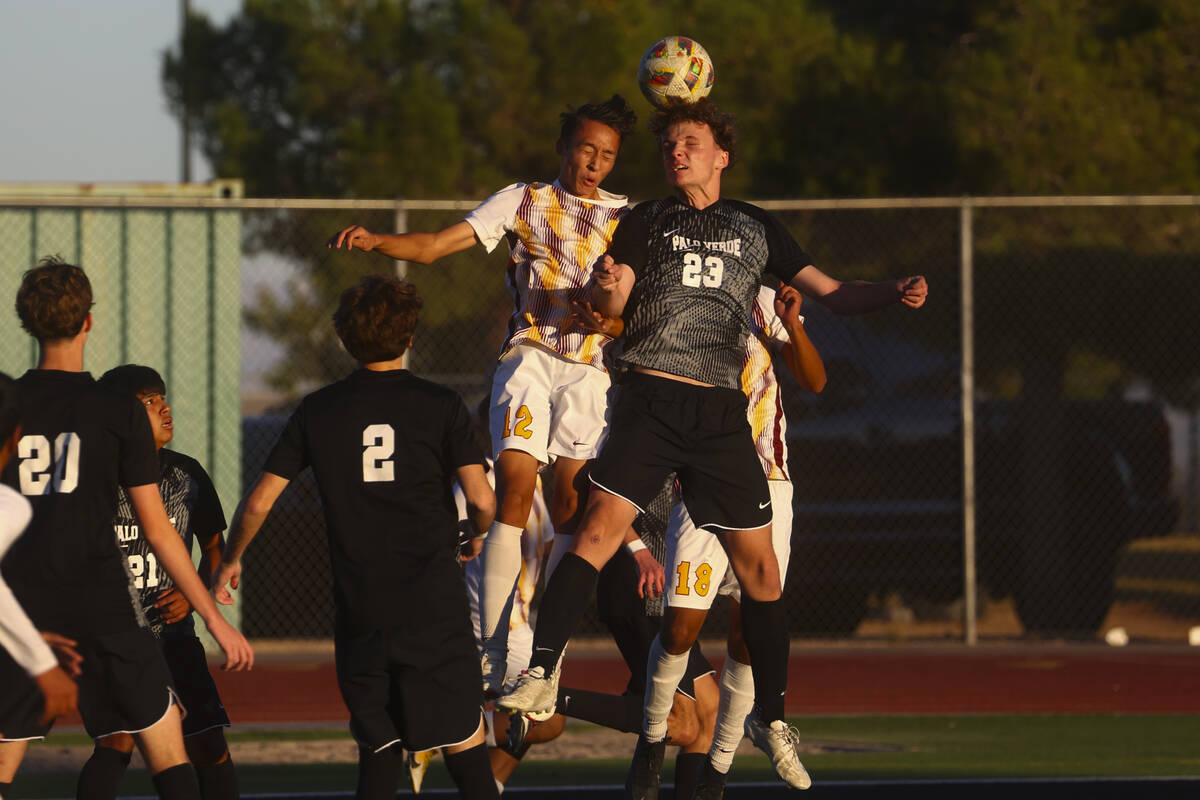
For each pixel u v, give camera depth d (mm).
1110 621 53344
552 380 22109
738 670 22234
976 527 49250
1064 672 41750
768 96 56062
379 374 19000
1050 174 52750
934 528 47562
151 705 18125
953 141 53531
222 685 39438
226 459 44406
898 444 47719
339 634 18625
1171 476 50281
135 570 20547
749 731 21656
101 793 19422
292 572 45125
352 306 18938
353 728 18438
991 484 49438
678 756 23734
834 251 52219
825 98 55062
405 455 18438
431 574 18391
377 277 19281
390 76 61125
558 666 18984
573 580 19141
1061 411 50031
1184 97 53500
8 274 43219
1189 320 50469
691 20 59812
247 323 47875
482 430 24078
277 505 45031
